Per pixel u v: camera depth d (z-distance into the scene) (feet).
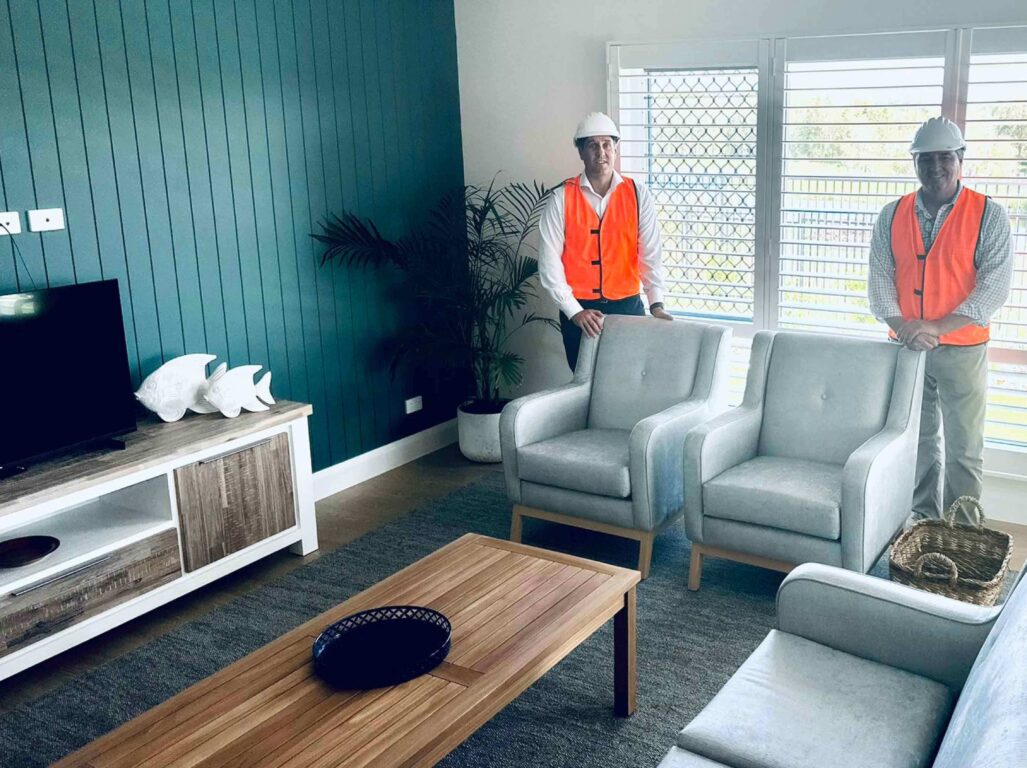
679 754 6.84
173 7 12.57
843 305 14.48
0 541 11.04
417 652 8.05
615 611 8.96
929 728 6.88
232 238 13.73
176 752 6.89
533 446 13.01
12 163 11.12
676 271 15.92
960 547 11.44
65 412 11.26
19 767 9.12
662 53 15.15
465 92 17.37
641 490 12.08
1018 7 12.54
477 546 10.00
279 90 14.11
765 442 12.65
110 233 12.21
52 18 11.32
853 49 13.64
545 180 16.97
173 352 13.14
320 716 7.22
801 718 6.98
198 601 12.24
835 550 10.86
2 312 10.59
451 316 16.65
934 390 13.15
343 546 13.70
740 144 14.84
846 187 14.07
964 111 13.04
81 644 11.30
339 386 15.70
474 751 9.02
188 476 11.73
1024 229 12.89
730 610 11.52
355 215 15.61
